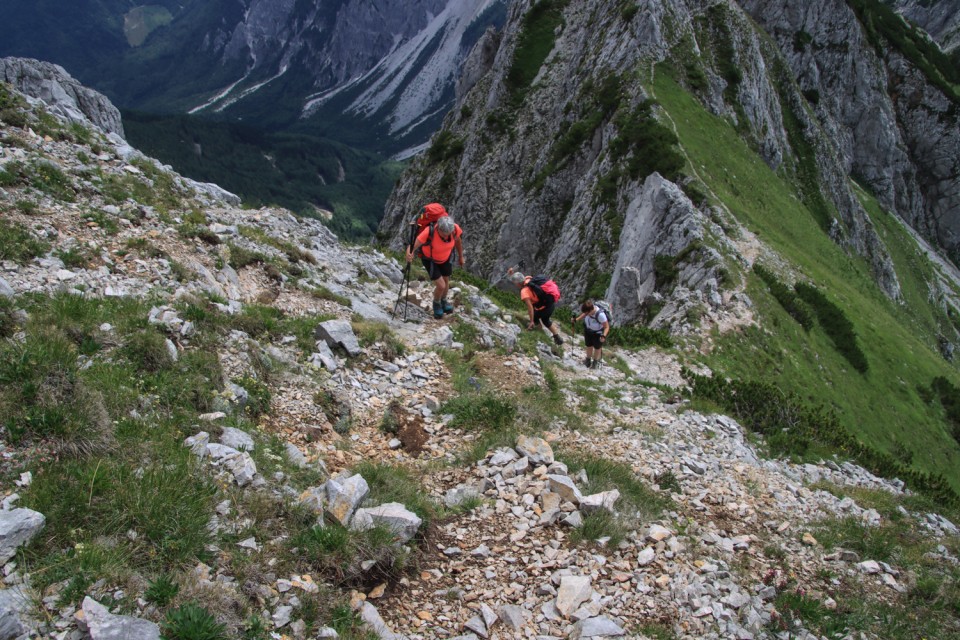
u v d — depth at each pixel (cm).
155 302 927
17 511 478
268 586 523
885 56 11219
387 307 1416
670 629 605
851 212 8644
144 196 1459
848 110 10681
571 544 706
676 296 3234
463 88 10206
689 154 5159
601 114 6238
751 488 1000
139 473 573
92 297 875
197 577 493
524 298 1631
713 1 7625
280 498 625
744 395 1630
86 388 638
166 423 668
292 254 1477
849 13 10244
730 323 3014
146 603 459
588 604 616
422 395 1038
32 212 1093
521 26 8362
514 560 672
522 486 803
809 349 3322
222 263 1208
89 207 1218
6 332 708
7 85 1695
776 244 4625
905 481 1448
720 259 3581
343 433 872
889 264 8800
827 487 1135
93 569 464
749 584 706
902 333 4825
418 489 756
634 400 1366
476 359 1248
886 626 677
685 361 2238
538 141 7481
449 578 630
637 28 6612
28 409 585
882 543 865
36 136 1513
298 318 1124
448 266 1369
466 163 7931
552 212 6438
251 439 717
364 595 564
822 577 755
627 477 895
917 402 3803
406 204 9450
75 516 507
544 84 7838
